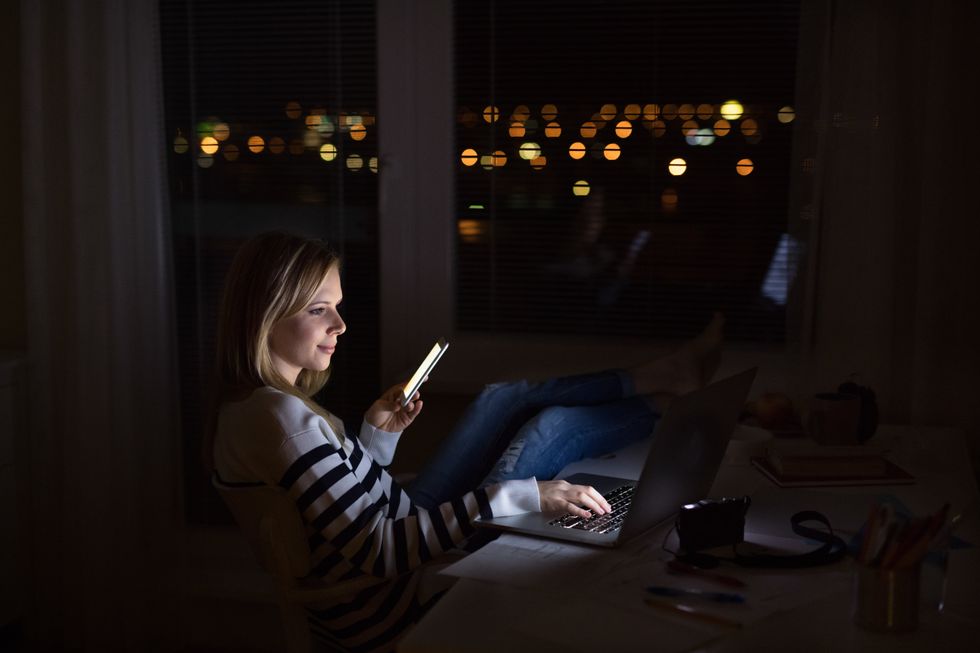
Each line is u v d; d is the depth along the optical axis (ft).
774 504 5.59
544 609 4.07
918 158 7.93
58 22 9.00
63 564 9.70
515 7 9.20
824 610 4.01
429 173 9.49
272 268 5.45
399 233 9.60
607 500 5.82
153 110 9.11
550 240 9.43
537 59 9.21
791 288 8.33
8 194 9.74
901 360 8.18
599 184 9.26
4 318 9.93
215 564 10.08
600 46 9.10
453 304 9.67
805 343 8.27
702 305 9.24
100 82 8.96
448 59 9.32
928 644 3.67
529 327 9.58
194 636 10.02
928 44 7.76
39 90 9.07
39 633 9.73
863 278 8.05
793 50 8.76
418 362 9.77
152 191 9.18
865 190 7.98
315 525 5.12
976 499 5.69
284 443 5.12
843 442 6.54
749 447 6.69
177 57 9.55
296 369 5.79
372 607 5.41
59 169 9.18
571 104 9.21
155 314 9.32
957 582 4.30
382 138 9.50
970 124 7.73
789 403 7.29
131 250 9.20
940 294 7.88
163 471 9.53
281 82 9.52
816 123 8.09
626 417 7.50
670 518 5.28
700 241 9.16
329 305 5.68
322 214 9.67
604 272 9.37
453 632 3.85
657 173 9.14
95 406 9.27
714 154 9.02
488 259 9.55
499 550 4.83
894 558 3.72
